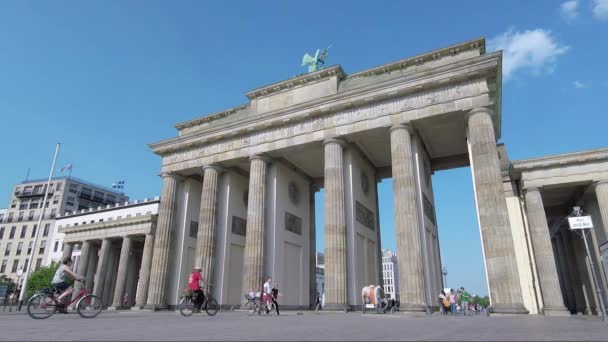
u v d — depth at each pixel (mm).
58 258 119625
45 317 21031
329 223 43875
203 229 53000
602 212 42219
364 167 54781
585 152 43750
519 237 45531
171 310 53625
